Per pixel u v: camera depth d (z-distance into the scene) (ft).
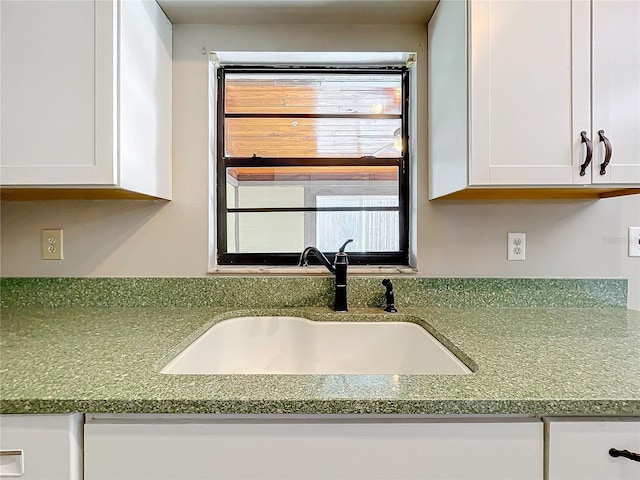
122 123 3.29
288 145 4.83
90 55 3.22
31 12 3.23
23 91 3.24
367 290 4.33
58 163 3.24
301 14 4.21
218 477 2.15
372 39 4.45
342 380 2.28
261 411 2.05
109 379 2.28
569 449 2.14
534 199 4.34
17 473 2.13
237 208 4.80
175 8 4.08
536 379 2.28
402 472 2.15
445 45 3.82
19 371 2.40
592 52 3.27
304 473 2.15
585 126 3.26
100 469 2.14
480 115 3.27
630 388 2.16
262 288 4.33
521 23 3.27
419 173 4.45
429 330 3.58
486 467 2.15
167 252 4.36
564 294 4.34
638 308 4.36
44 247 4.30
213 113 4.61
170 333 3.26
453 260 4.39
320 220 4.83
